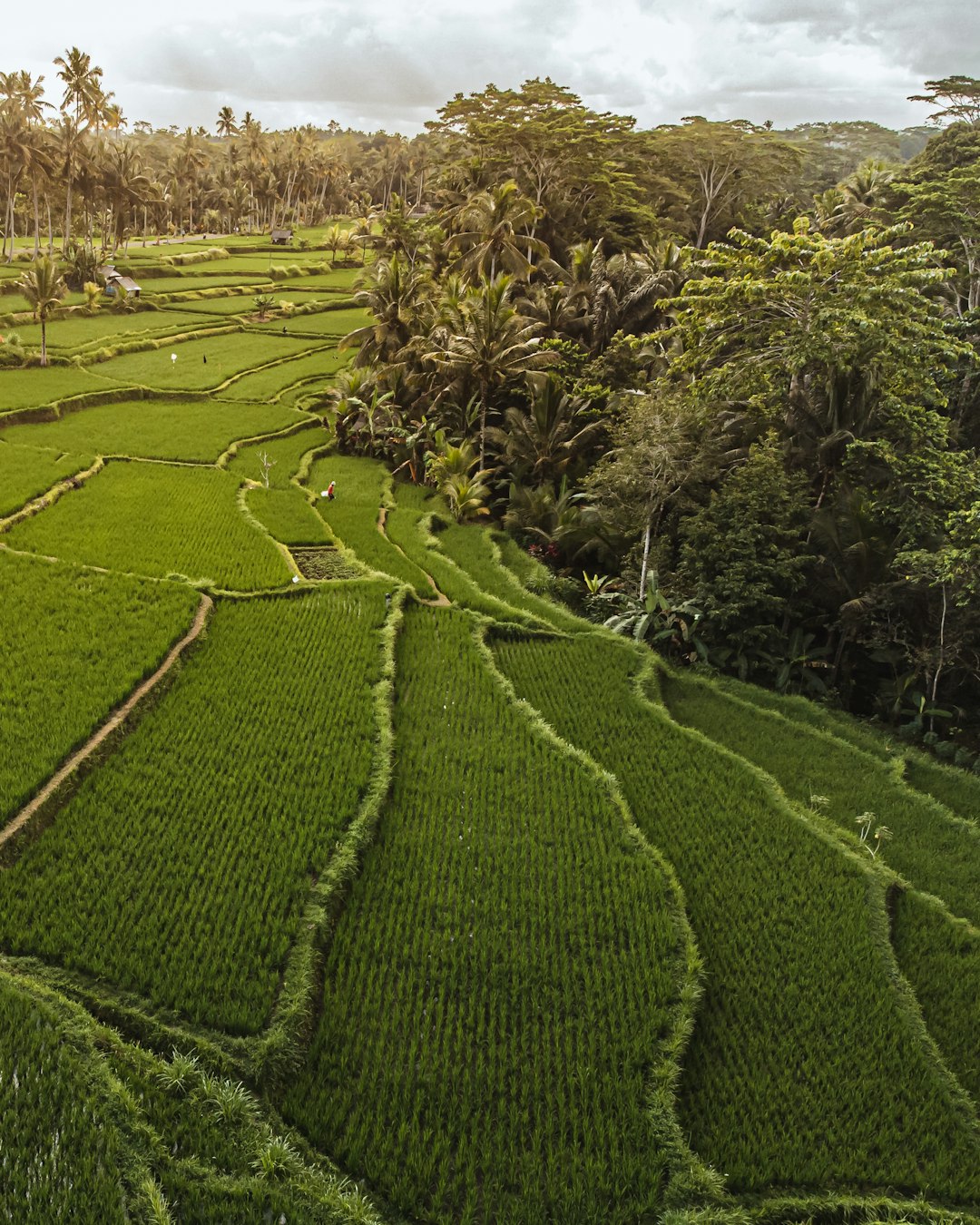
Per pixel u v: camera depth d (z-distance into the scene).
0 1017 10.18
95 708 16.14
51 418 37.12
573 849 14.48
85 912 12.00
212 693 17.59
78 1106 9.23
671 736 18.77
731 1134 10.13
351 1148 9.39
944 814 18.05
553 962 12.05
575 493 32.62
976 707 24.20
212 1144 9.22
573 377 36.44
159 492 29.28
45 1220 8.16
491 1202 9.03
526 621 23.48
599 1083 10.35
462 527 31.72
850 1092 10.76
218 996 10.90
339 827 14.14
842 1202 9.44
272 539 26.30
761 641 24.20
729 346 27.72
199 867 12.92
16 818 13.43
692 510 26.42
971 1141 10.41
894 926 14.16
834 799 18.17
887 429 24.91
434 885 13.34
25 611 19.66
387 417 38.22
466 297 38.97
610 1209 9.17
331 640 20.36
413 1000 11.27
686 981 11.89
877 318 22.45
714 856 14.98
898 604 23.42
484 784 15.97
